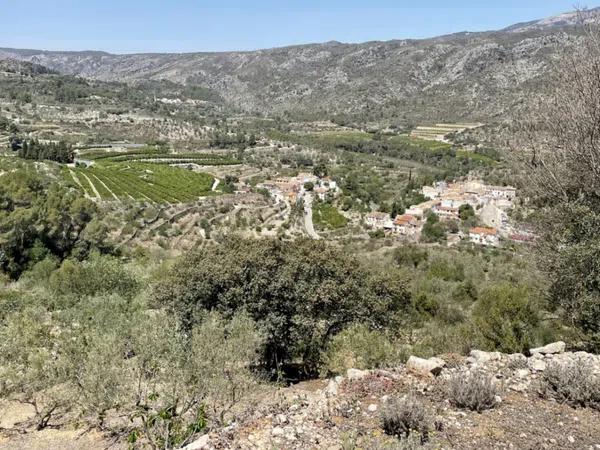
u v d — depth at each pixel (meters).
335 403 5.72
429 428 4.92
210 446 4.98
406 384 6.15
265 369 11.57
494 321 10.48
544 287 9.95
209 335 7.20
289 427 5.22
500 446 4.64
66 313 11.27
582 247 7.98
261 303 11.34
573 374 5.75
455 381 5.67
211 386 6.62
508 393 5.82
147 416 6.73
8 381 8.19
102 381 6.68
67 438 8.02
